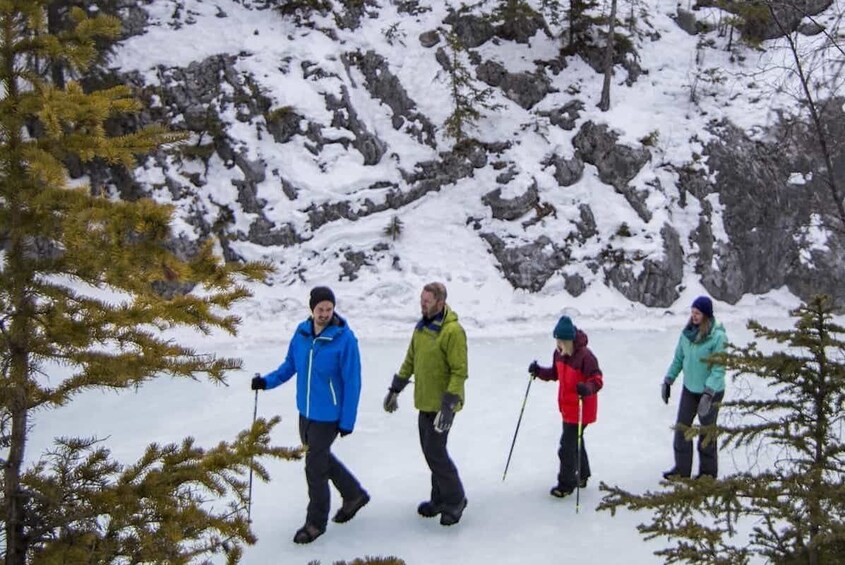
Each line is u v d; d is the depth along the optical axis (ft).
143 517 9.17
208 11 54.95
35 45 9.04
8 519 8.80
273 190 47.09
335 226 46.29
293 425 26.53
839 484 10.50
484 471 22.53
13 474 8.94
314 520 17.98
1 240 8.87
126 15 52.13
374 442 24.97
